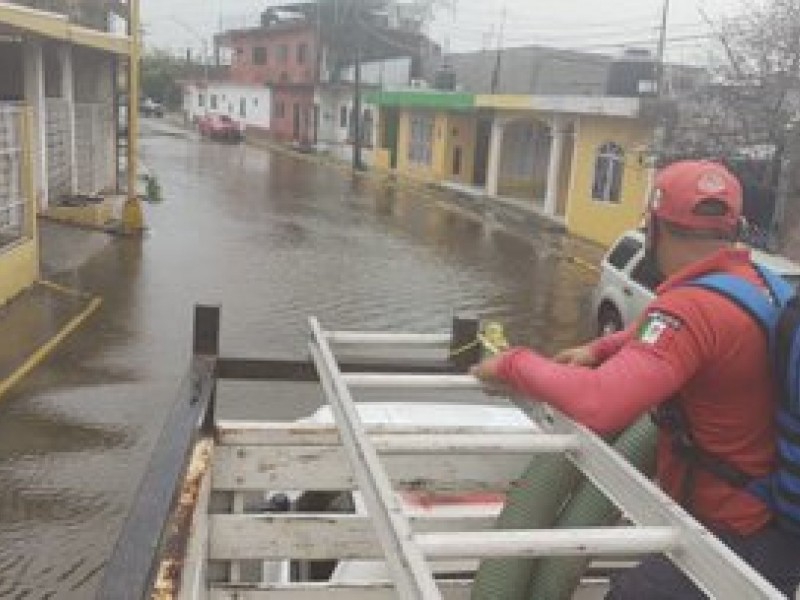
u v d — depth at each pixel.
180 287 15.16
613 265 12.04
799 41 18.20
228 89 61.25
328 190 32.19
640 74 26.61
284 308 14.45
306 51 53.22
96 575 6.06
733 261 1.99
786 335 1.84
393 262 19.53
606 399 1.84
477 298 16.73
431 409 4.69
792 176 17.17
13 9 15.30
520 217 28.12
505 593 2.29
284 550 2.94
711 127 19.22
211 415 3.08
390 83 47.31
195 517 2.35
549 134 31.70
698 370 1.90
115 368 10.48
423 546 1.53
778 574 1.98
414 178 37.47
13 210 13.34
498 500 3.50
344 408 2.13
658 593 2.01
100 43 20.34
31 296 13.39
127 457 8.00
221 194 28.58
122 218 20.11
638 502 1.83
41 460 7.79
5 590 5.79
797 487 1.89
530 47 38.84
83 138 22.81
